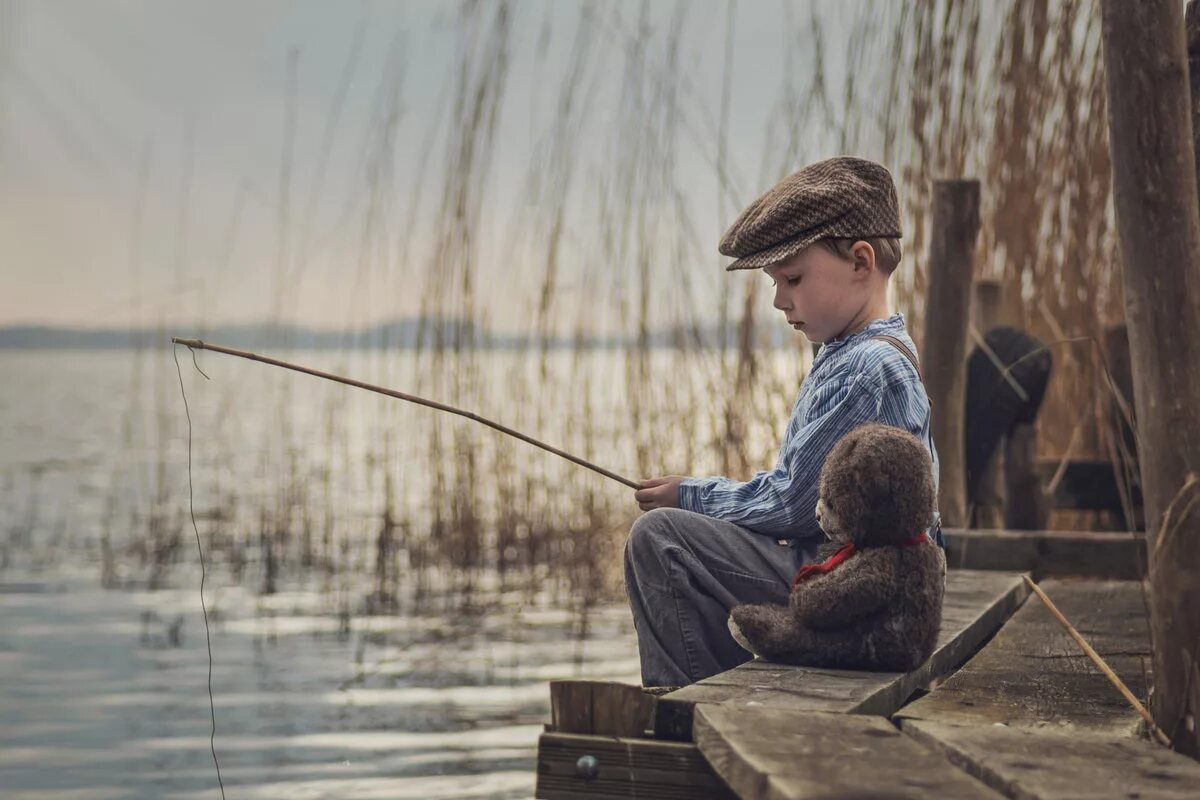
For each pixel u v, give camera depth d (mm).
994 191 5801
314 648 5805
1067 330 5727
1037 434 5305
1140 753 2137
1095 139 5648
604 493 7234
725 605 2822
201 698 4992
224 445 9992
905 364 2734
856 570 2537
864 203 2820
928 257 4879
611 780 2297
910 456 2516
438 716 4723
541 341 7227
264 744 4395
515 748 4340
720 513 2898
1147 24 2320
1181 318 2295
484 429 7359
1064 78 5676
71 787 3941
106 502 10836
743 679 2512
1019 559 4688
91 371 61000
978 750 2148
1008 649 3221
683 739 2336
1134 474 5191
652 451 6980
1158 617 2316
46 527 9398
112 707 4859
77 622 6371
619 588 6977
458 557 7309
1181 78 2330
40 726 4594
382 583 6922
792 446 2803
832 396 2764
